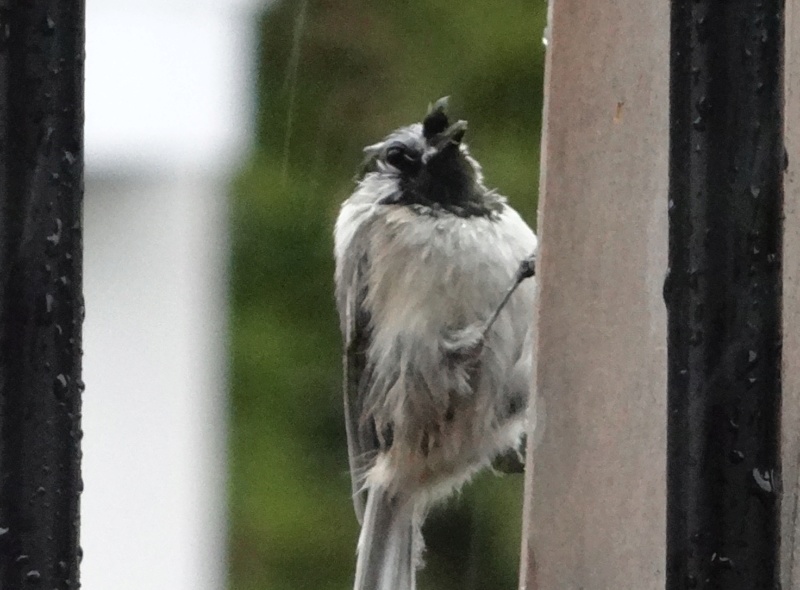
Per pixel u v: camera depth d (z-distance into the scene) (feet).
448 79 35.55
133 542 37.81
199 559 38.52
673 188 11.41
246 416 40.29
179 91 37.01
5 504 11.28
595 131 15.58
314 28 36.52
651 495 14.93
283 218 38.75
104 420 37.32
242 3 37.35
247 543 40.32
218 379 38.91
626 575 15.12
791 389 13.48
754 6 11.17
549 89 15.93
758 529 11.17
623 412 15.25
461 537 35.32
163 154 36.99
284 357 40.24
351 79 36.40
